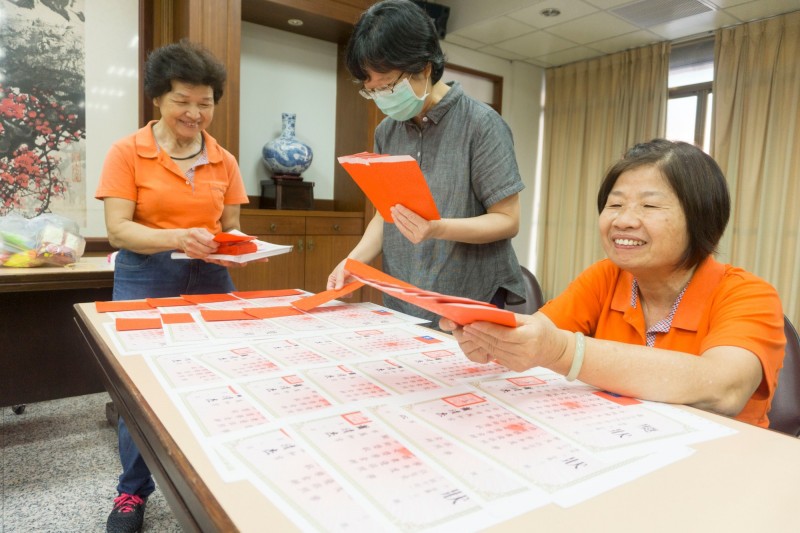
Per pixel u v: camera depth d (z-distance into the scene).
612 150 4.65
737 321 0.77
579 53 4.67
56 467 1.89
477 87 4.84
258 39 3.32
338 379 0.75
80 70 2.63
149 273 1.51
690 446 0.56
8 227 1.88
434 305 0.64
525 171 5.20
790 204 3.66
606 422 0.61
